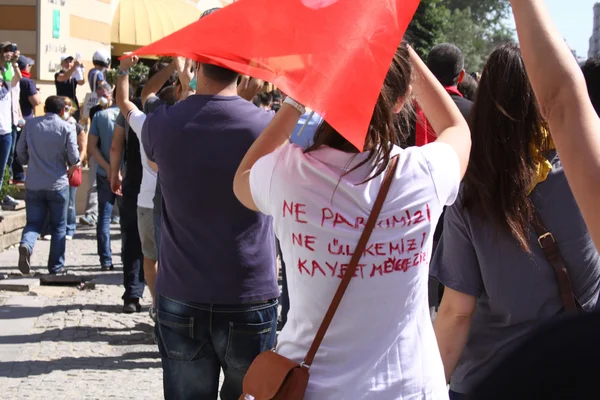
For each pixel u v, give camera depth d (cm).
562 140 147
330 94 173
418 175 214
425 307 222
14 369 574
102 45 1936
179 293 337
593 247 265
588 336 101
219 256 333
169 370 345
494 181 263
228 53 196
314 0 187
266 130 228
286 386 211
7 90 1042
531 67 156
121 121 728
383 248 211
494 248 266
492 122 265
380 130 211
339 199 211
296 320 219
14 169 1295
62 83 1475
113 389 540
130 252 731
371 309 212
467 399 112
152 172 625
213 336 338
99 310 743
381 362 212
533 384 102
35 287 829
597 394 97
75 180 1125
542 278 263
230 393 346
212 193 332
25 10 1552
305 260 213
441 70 512
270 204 219
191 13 2245
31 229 852
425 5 3406
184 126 336
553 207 263
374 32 179
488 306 273
